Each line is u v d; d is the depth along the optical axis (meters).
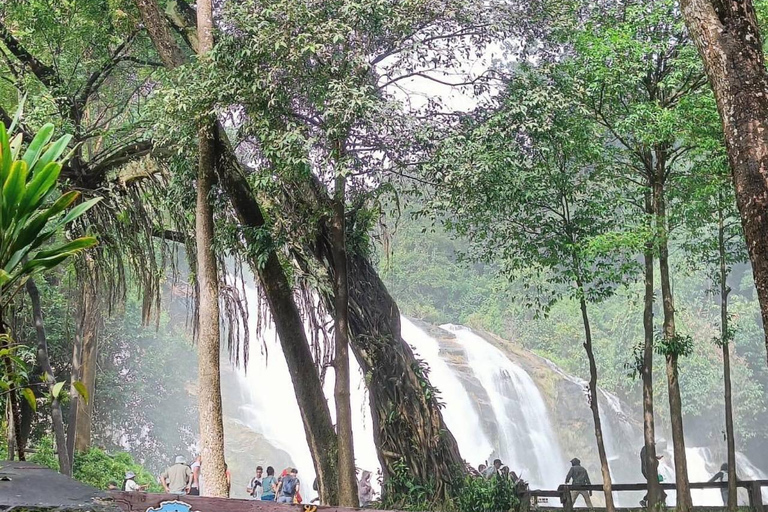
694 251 19.88
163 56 15.85
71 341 26.61
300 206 16.91
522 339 54.06
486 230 18.83
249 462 34.62
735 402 46.22
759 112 7.08
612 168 18.75
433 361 42.34
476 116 14.78
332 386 35.69
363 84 13.65
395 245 58.16
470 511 18.61
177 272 21.03
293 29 13.38
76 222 18.98
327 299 19.02
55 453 24.28
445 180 13.67
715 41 7.30
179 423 34.38
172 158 16.03
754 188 6.91
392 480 19.05
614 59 16.70
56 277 24.52
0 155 4.92
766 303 6.72
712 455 46.09
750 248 6.89
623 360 49.06
